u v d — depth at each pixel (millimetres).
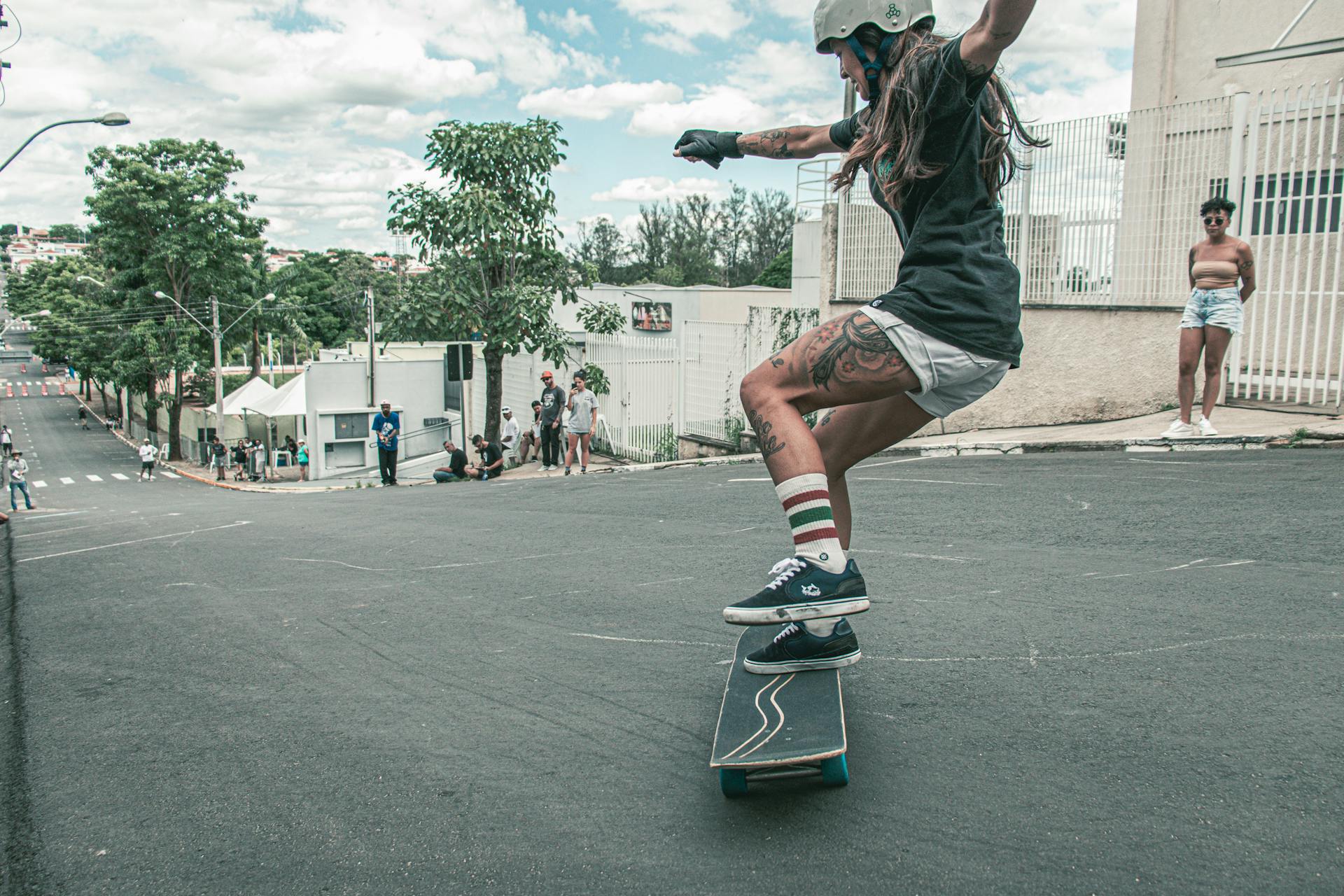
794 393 2008
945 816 1846
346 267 98438
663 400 15992
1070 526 4828
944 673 2701
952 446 8641
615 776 2156
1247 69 10227
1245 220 8008
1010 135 2010
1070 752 2105
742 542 5348
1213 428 7461
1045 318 9578
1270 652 2688
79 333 56844
